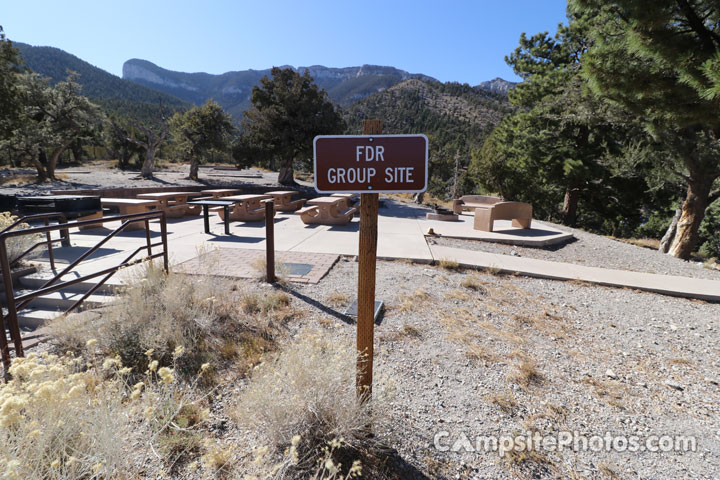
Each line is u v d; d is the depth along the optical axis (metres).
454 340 3.85
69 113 24.39
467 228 10.75
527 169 19.97
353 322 4.04
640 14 5.30
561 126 17.23
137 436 2.04
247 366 3.04
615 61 6.25
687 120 6.30
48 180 22.02
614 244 10.58
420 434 2.51
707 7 5.52
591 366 3.65
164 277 3.96
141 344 2.99
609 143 17.55
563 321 4.73
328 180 2.06
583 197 21.00
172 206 10.74
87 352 2.98
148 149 23.73
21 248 4.92
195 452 2.16
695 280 6.79
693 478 2.32
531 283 6.16
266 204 4.75
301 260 6.25
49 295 4.22
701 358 3.99
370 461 2.21
